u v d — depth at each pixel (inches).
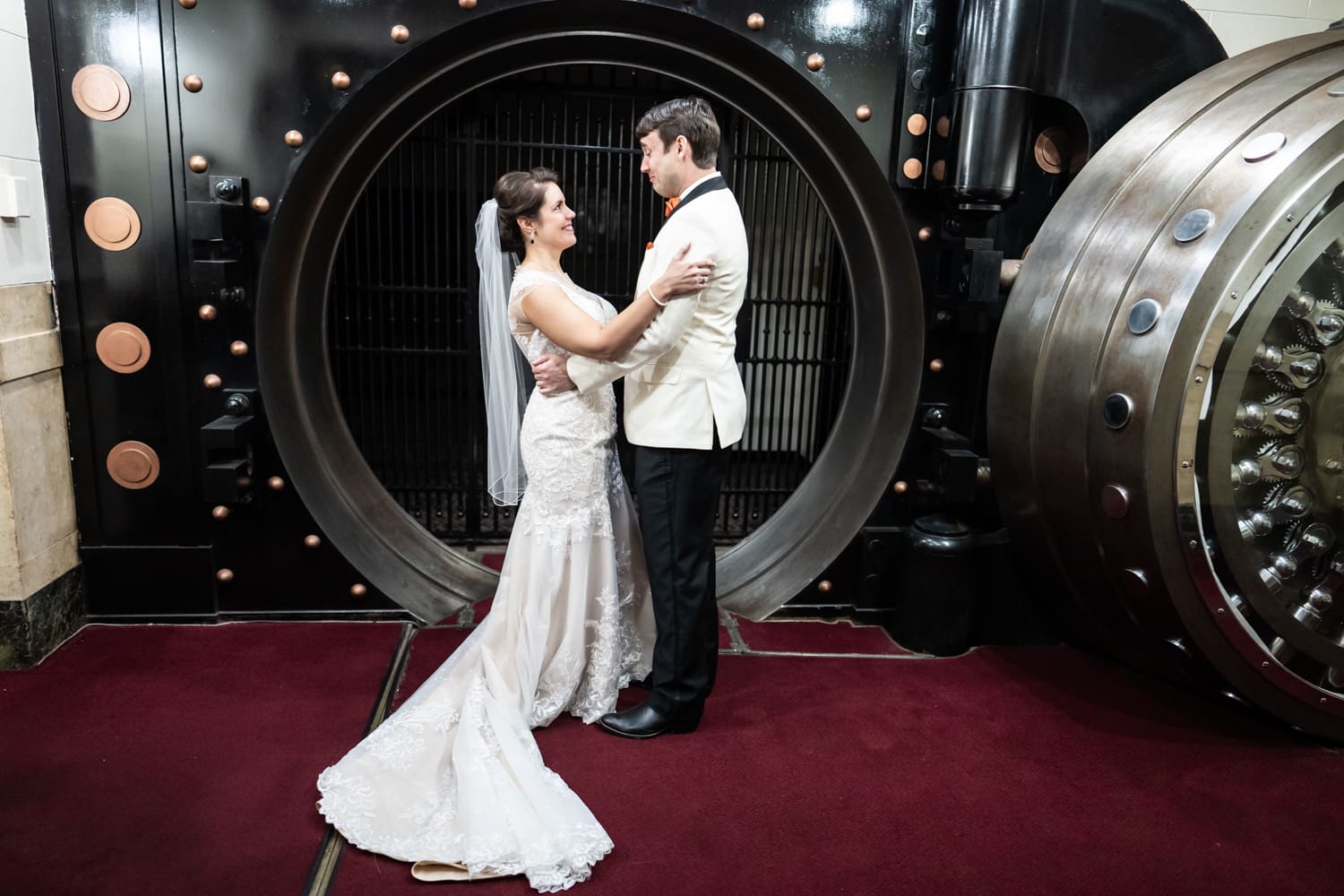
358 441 155.5
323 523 131.7
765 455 177.5
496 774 91.6
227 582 131.6
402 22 116.8
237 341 123.3
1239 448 104.7
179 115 116.4
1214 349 94.4
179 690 113.0
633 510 115.9
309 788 95.0
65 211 117.3
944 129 120.7
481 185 144.4
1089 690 122.2
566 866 83.7
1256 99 103.5
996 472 125.6
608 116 141.8
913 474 136.6
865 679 123.6
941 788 99.0
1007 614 134.4
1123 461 101.2
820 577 140.2
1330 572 107.4
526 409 107.9
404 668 121.3
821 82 123.3
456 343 154.3
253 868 83.0
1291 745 110.3
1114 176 112.6
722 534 166.9
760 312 162.6
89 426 123.6
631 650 118.9
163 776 95.8
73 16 112.4
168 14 113.6
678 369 97.7
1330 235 94.8
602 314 107.8
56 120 114.7
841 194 136.4
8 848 84.1
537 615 104.7
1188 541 98.9
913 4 120.5
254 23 114.9
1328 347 101.4
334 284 146.2
